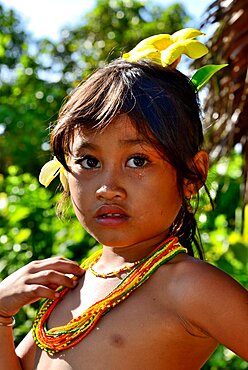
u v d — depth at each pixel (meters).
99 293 1.65
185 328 1.52
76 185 1.61
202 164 1.68
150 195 1.56
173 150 1.58
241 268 4.02
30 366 1.79
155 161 1.57
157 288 1.56
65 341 1.60
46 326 1.70
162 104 1.60
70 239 4.27
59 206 1.93
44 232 4.45
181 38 1.77
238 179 3.97
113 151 1.57
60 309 1.71
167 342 1.52
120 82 1.62
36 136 8.38
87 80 1.69
